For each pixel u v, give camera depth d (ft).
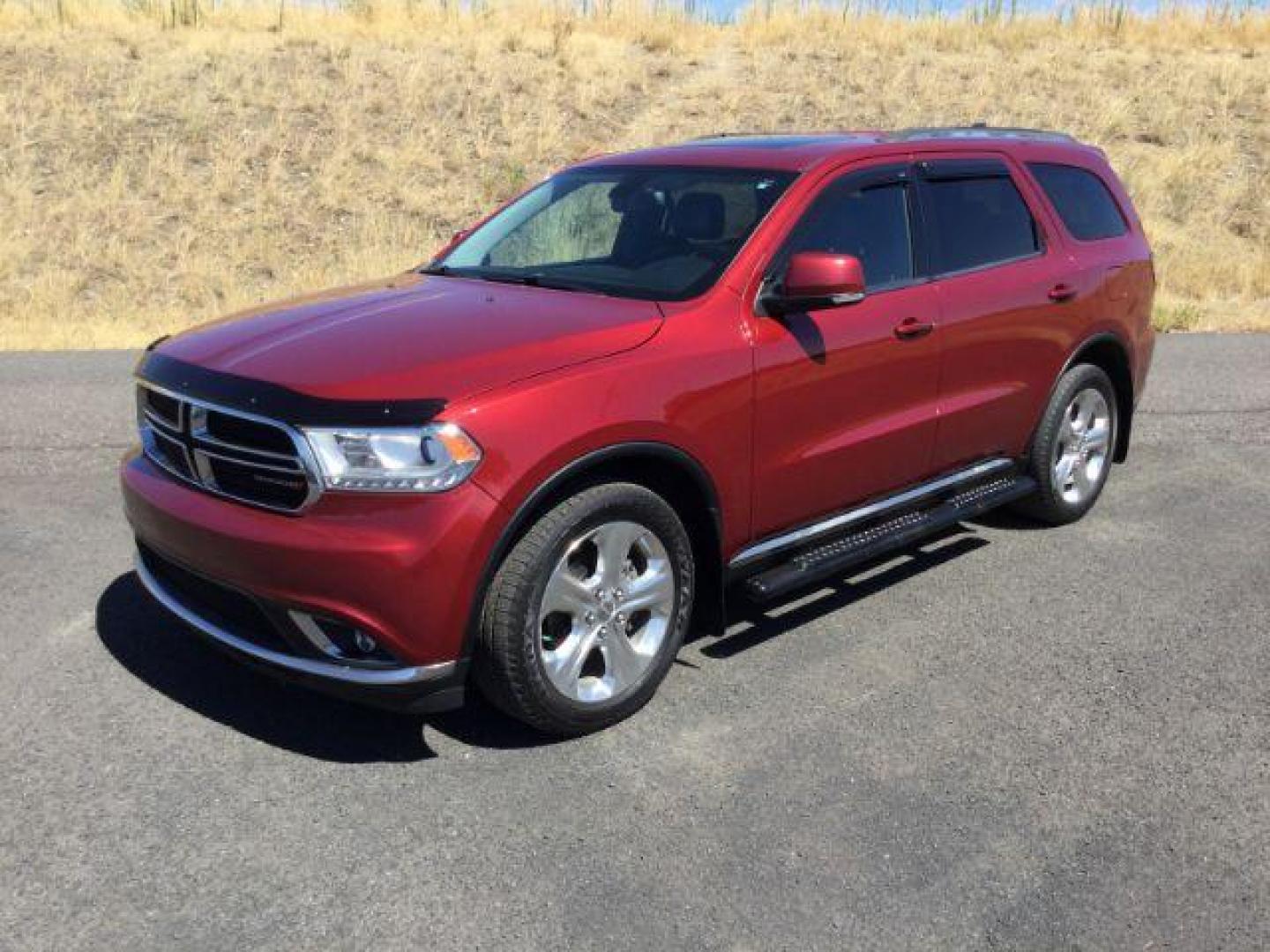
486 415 10.96
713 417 12.80
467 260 16.35
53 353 32.99
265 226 48.62
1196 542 18.69
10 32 62.59
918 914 9.63
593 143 58.59
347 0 69.67
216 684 13.34
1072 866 10.30
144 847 10.32
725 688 13.55
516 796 11.25
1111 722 12.87
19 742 11.95
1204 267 48.44
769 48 72.90
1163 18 78.84
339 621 10.90
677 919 9.51
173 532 11.86
